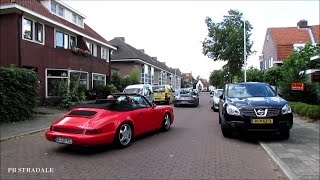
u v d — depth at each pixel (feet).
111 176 20.42
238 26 121.08
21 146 29.91
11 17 64.08
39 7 75.82
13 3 61.77
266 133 34.22
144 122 33.37
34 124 44.16
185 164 23.34
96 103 30.30
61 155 26.16
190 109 77.66
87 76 93.66
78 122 26.84
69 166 22.80
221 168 22.35
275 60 121.19
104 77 109.19
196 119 53.26
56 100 69.00
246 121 31.22
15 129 39.47
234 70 124.67
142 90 76.07
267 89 37.42
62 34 80.84
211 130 40.11
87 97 82.48
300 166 22.41
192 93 89.10
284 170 21.17
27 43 66.33
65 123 27.04
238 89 37.76
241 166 22.94
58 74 77.56
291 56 69.77
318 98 65.16
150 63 176.24
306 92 66.39
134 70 133.08
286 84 68.59
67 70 80.59
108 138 27.14
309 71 67.82
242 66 124.77
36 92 51.39
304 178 19.79
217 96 71.72
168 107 40.29
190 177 20.25
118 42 157.07
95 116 27.53
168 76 252.83
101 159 24.81
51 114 57.41
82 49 89.15
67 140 26.32
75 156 25.80
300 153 26.27
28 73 49.62
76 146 29.73
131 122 30.40
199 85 426.51
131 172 21.30
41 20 70.69
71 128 26.50
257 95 36.19
